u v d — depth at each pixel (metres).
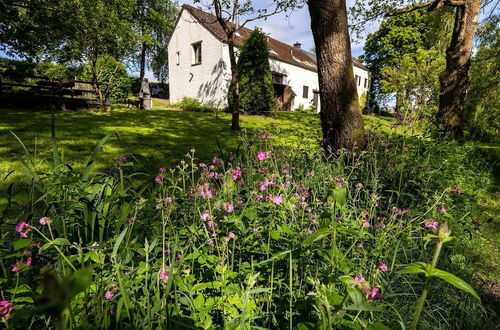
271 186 2.10
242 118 12.44
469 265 2.04
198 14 17.73
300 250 1.34
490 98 8.91
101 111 12.07
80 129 7.34
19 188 3.12
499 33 8.25
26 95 11.14
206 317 1.06
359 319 0.85
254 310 1.25
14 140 5.38
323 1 3.61
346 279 0.66
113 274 1.16
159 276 1.16
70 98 12.17
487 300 1.81
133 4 13.44
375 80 32.72
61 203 1.57
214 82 16.70
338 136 3.78
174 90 20.02
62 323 0.36
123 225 1.66
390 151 3.46
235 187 1.89
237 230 1.61
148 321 0.97
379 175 3.06
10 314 0.99
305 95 22.38
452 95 6.62
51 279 0.32
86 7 10.88
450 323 1.58
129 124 8.99
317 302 0.77
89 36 11.35
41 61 16.55
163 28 27.22
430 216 2.16
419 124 5.07
